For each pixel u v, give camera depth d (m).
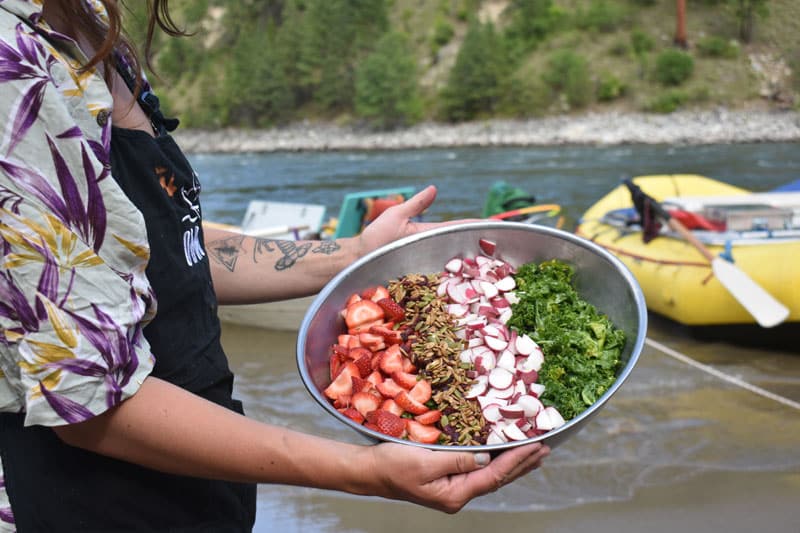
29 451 0.97
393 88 50.97
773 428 3.86
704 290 5.32
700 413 4.08
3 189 0.81
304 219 7.11
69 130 0.85
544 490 3.26
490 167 24.20
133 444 0.91
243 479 0.97
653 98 46.41
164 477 1.04
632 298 1.44
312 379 1.33
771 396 4.31
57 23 1.02
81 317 0.84
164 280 1.04
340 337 1.49
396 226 1.59
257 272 1.45
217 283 1.41
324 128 55.12
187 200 1.10
